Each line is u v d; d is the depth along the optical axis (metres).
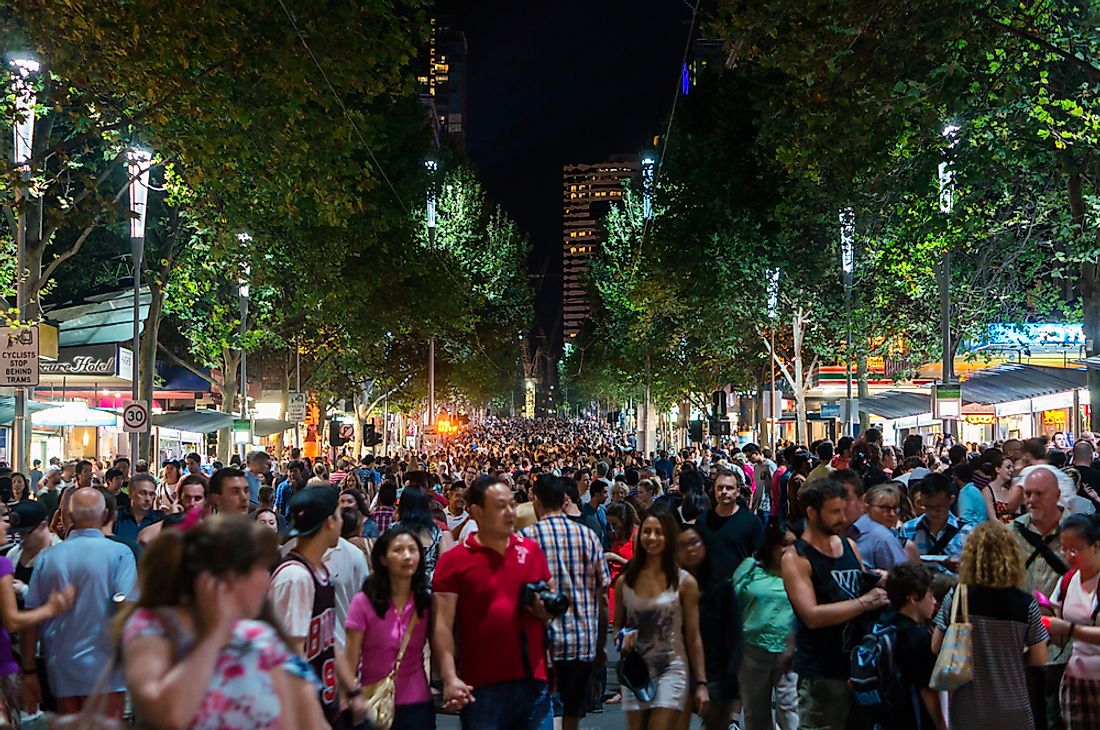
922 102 16.52
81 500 8.40
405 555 7.29
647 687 7.85
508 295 71.06
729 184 41.53
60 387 40.31
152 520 12.67
